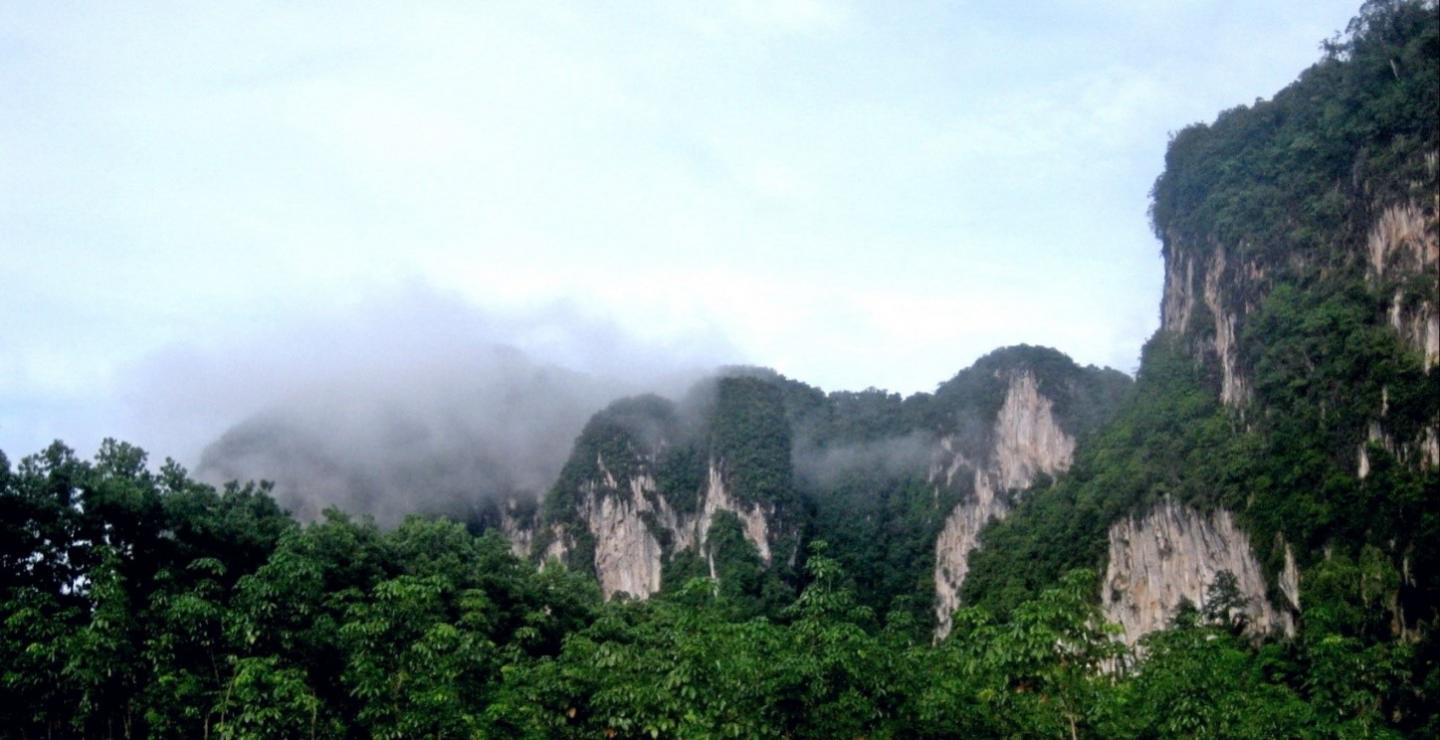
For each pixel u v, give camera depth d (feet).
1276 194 346.13
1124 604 341.21
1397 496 241.96
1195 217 398.21
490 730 101.60
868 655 98.22
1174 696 116.26
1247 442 310.04
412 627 108.47
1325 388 283.18
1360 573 231.50
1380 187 294.66
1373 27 330.54
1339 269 304.09
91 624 113.19
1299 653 229.45
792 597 451.12
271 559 124.98
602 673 108.06
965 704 108.17
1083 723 106.83
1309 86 355.56
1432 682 183.11
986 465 513.04
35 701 112.57
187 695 110.32
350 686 112.16
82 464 152.05
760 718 93.91
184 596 117.60
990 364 564.71
